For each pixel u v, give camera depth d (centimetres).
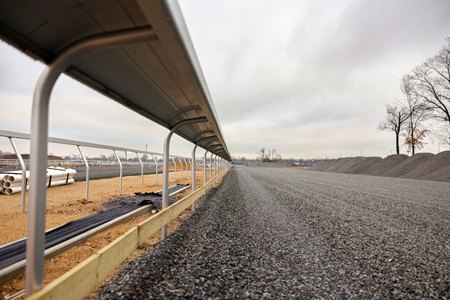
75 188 895
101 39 133
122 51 167
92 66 183
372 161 3136
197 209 606
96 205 561
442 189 1182
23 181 434
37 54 135
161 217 289
